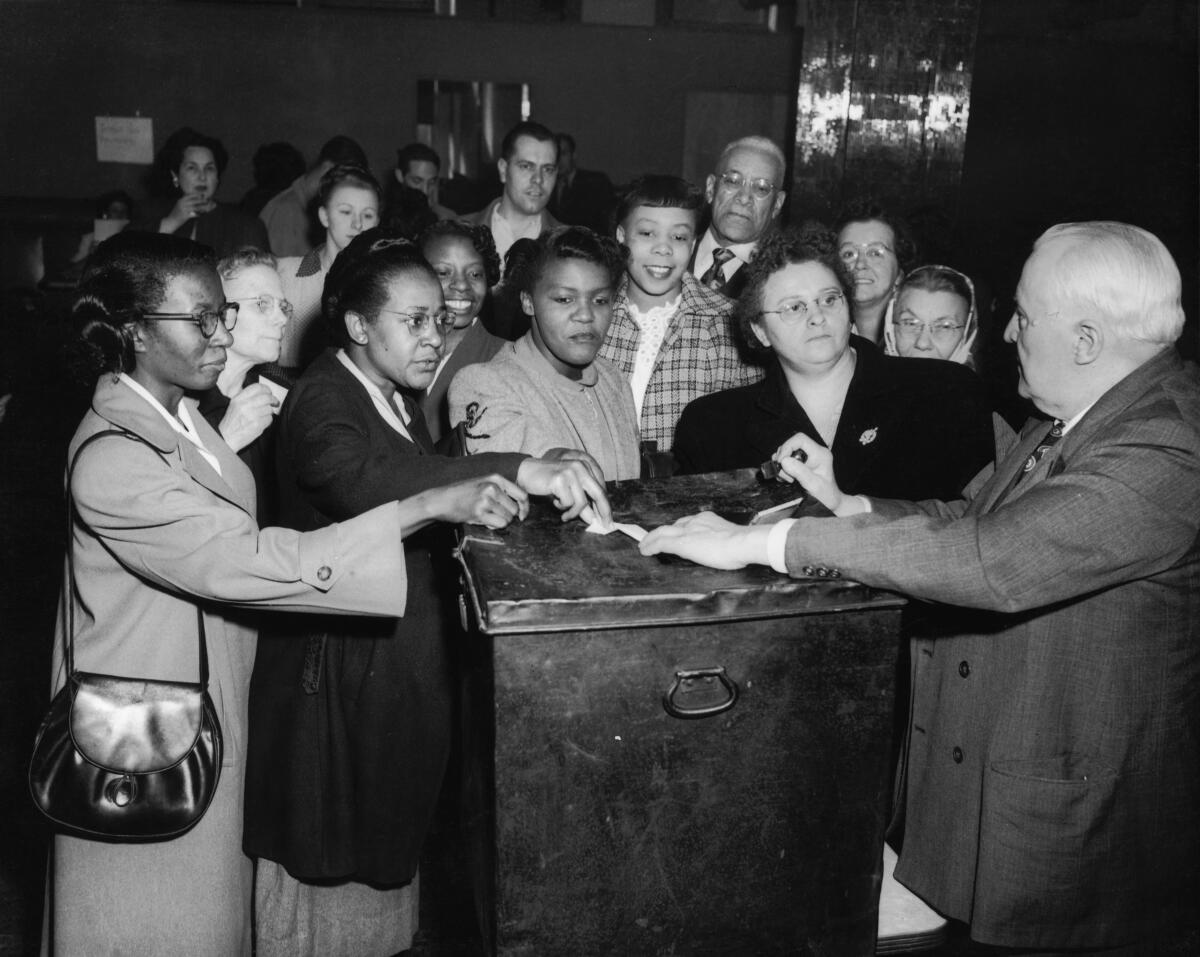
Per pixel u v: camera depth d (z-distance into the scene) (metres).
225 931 1.79
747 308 2.26
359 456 1.79
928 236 4.39
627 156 9.58
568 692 1.36
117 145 9.16
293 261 3.66
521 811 1.37
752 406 2.35
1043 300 1.60
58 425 4.41
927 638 1.80
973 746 1.67
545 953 1.42
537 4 9.45
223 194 9.38
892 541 1.42
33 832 2.71
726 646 1.39
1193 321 6.15
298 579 1.61
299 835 1.85
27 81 8.95
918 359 2.38
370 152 9.40
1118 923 1.62
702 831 1.42
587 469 1.70
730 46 9.38
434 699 1.89
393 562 1.62
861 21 4.84
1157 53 8.09
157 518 1.61
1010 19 8.42
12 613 3.77
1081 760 1.59
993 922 1.61
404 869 1.92
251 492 1.92
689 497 1.82
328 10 9.12
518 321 3.42
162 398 1.75
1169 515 1.47
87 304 1.67
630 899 1.42
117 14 8.94
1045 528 1.43
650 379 2.75
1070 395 1.62
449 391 2.17
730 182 3.40
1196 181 7.78
